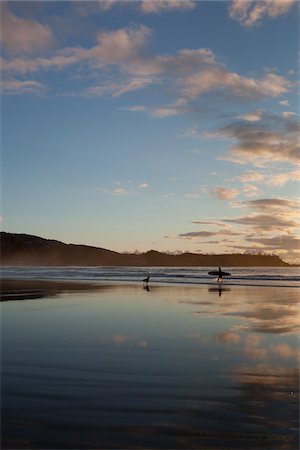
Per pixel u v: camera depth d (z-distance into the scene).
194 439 4.92
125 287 31.22
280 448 4.71
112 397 6.27
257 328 12.60
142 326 12.84
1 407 5.86
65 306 18.12
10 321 13.84
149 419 5.46
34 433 5.04
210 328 12.57
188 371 7.72
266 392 6.53
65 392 6.50
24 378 7.23
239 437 4.97
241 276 56.84
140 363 8.30
